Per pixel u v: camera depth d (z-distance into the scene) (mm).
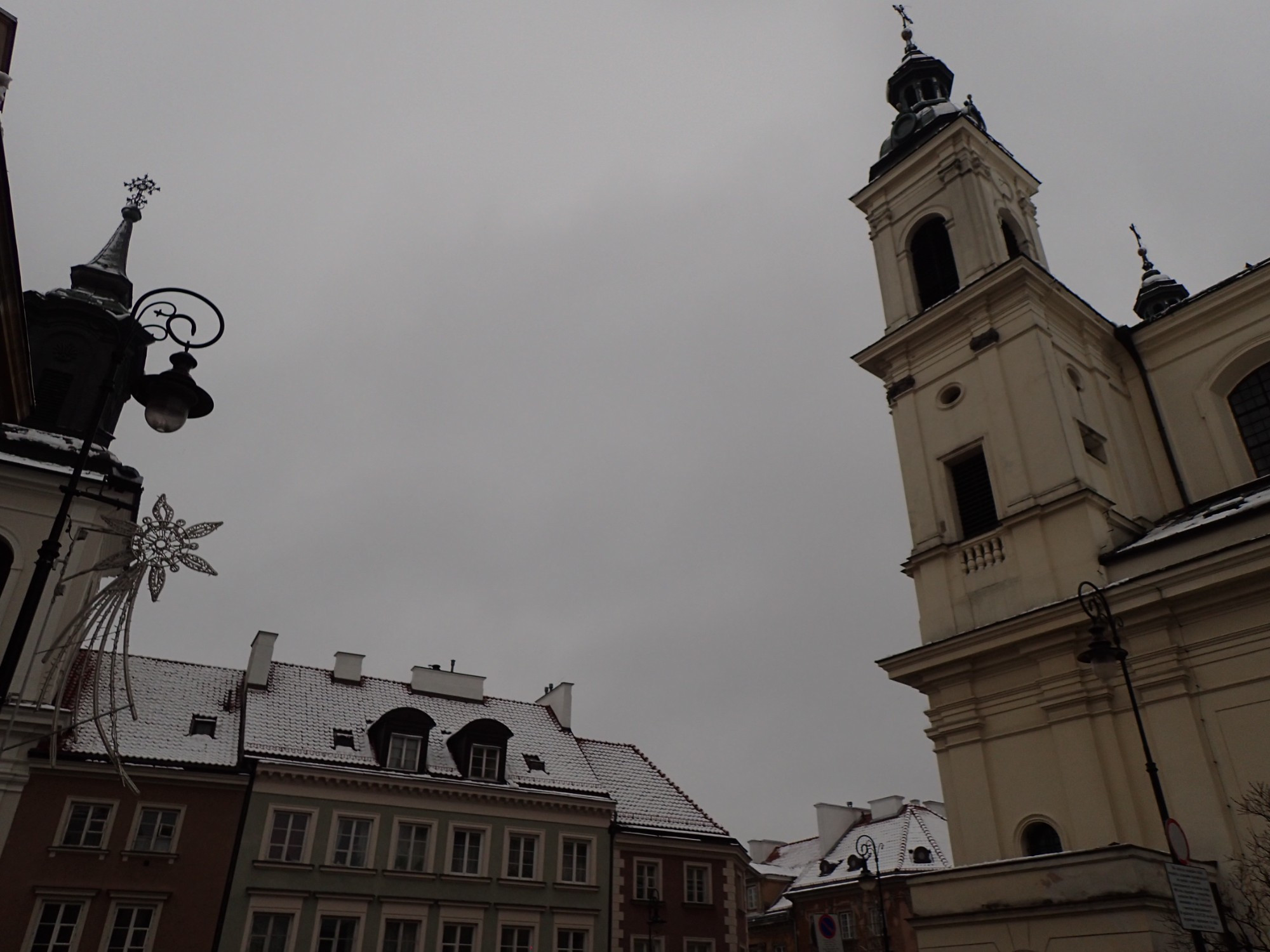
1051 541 19344
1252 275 21578
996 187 25672
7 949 23484
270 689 33375
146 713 29734
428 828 30516
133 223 31609
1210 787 15477
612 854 33281
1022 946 14766
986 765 18703
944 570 21031
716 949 33656
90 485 24219
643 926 32656
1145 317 31516
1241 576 15836
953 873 16125
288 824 28562
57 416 26094
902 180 26734
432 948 28875
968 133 25281
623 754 40219
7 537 23156
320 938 27547
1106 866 14109
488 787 31641
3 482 23656
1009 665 18906
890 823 51906
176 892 26078
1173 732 16203
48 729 22094
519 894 30859
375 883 28844
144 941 25266
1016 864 15250
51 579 23031
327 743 31484
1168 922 13523
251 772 28453
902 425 23391
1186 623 16719
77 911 24828
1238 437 21562
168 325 10734
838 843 54188
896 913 45312
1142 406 23078
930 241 25719
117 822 26016
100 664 11828
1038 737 18047
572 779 35125
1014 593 19531
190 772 27469
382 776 30109
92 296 28281
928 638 20797
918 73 29141
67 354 26844
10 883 24109
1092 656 13867
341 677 35938
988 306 22344
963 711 19312
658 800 37344
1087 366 22750
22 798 25125
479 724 33219
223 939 26141
